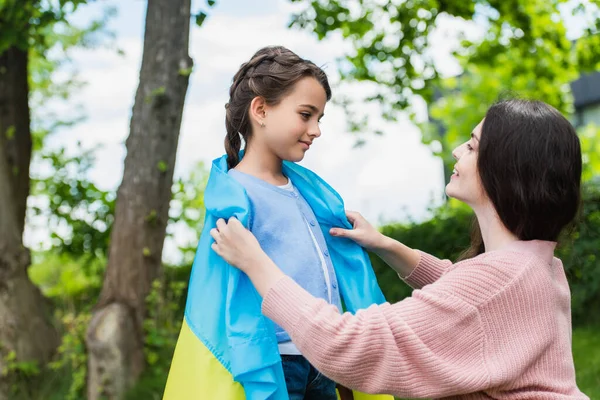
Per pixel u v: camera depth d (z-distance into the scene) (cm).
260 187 215
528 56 922
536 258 184
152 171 550
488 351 175
